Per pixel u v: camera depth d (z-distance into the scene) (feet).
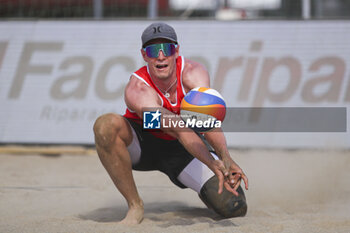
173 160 37.04
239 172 29.91
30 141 93.66
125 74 94.79
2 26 99.09
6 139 94.07
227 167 30.42
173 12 119.44
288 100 92.07
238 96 92.63
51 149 89.04
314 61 93.45
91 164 75.87
